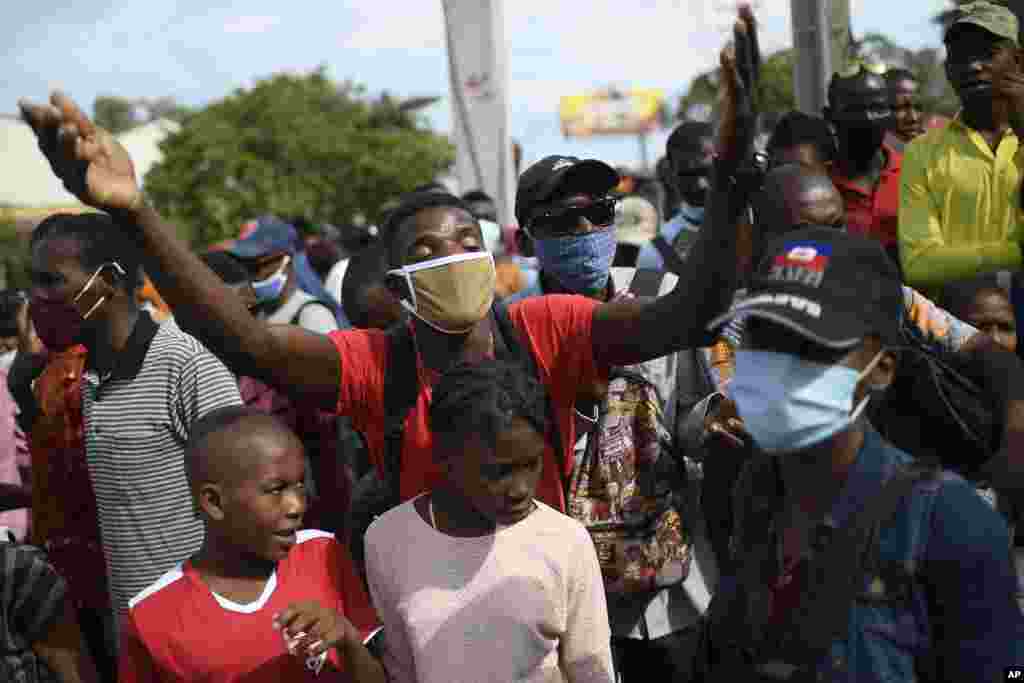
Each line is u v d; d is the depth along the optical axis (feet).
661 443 11.23
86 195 7.71
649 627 11.35
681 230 15.76
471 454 8.27
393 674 8.86
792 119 16.99
